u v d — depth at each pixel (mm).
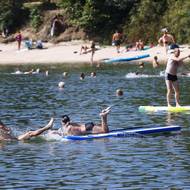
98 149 29828
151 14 99750
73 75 70250
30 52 98875
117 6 103938
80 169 26156
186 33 93875
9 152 29688
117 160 27531
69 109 43469
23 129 35875
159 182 23922
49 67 81562
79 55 92812
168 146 30109
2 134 32688
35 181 24500
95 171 25766
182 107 41094
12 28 111688
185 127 35031
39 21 109312
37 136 33094
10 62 91625
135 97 49125
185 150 29141
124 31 101375
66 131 32938
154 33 97188
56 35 106250
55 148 30312
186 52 84125
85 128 32875
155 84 58000
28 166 26922
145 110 41719
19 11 112312
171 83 41219
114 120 38000
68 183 24094
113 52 92125
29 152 29578
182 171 25406
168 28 96062
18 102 48031
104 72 72125
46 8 111062
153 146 30203
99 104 45719
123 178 24609
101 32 103812
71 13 105812
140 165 26562
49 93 53750
